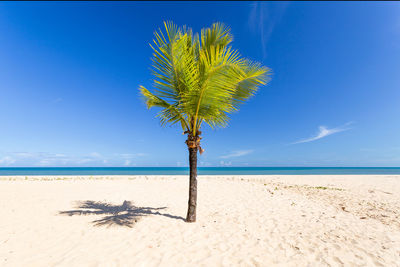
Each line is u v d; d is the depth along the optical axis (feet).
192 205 15.88
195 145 15.75
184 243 12.17
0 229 13.99
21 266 9.50
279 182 43.91
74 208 20.18
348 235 13.39
